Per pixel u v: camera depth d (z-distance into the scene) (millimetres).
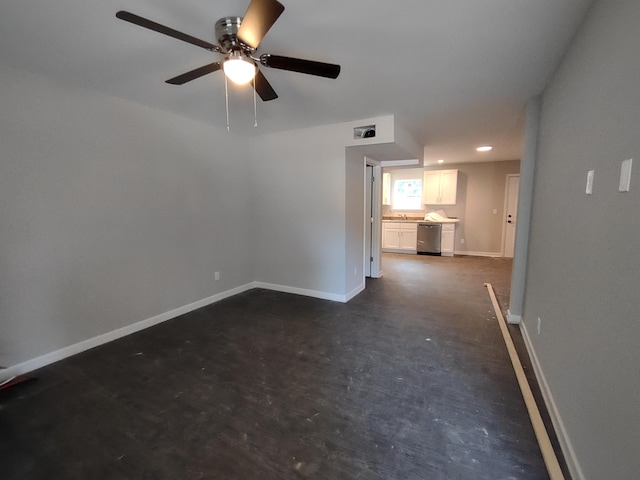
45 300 2504
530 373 2340
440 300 4074
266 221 4473
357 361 2541
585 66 1580
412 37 1809
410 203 8258
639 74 1031
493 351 2689
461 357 2590
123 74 2367
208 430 1784
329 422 1841
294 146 4082
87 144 2688
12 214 2307
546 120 2508
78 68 2260
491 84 2514
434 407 1962
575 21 1637
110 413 1933
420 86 2545
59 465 1547
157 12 1584
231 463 1558
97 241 2805
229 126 3863
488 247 7340
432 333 3061
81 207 2680
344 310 3719
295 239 4281
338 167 3820
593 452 1265
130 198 3031
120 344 2863
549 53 1989
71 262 2643
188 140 3555
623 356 1064
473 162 7262
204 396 2100
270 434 1749
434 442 1676
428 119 3514
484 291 4461
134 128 3020
